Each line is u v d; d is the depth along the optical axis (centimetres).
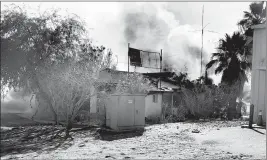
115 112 1620
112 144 1184
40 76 1756
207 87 2531
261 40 1675
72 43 1905
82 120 2034
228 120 2206
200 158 859
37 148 1123
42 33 1814
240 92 2850
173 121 2286
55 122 1831
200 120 2252
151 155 921
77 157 908
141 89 2205
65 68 1727
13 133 1515
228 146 1060
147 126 1819
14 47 1767
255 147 1009
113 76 2131
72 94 1577
